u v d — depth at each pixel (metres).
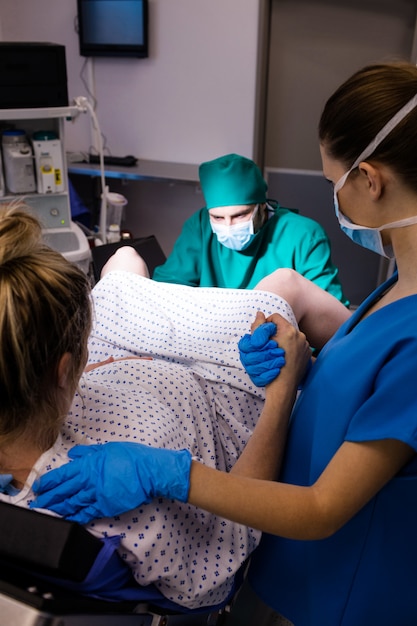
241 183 1.78
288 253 1.93
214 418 1.10
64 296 0.71
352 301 3.83
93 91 3.69
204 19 3.30
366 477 0.73
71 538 0.69
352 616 0.91
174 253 2.07
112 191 3.88
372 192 0.77
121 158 3.59
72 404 0.90
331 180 0.83
